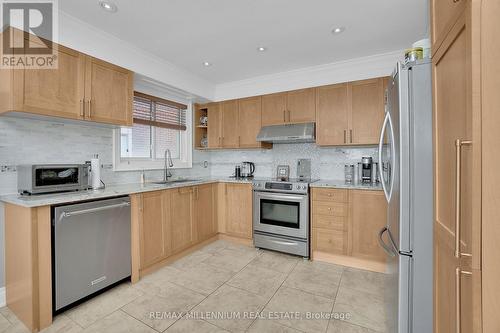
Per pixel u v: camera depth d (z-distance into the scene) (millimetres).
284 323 1756
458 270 736
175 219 2820
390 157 1520
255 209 3230
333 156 3340
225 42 2508
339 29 2260
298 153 3590
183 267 2672
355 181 3076
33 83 1822
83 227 1943
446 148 917
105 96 2303
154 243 2547
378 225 2525
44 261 1715
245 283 2320
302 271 2574
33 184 1873
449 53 875
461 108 770
